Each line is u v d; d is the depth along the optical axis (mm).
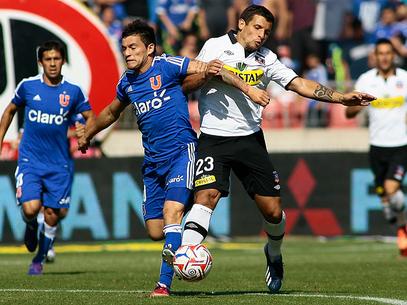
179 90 29812
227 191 29484
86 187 60438
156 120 29656
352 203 63000
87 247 59125
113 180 60656
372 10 80688
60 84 39906
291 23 76000
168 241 28406
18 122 56281
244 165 29750
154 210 30453
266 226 30641
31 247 39781
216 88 29625
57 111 39750
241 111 29547
